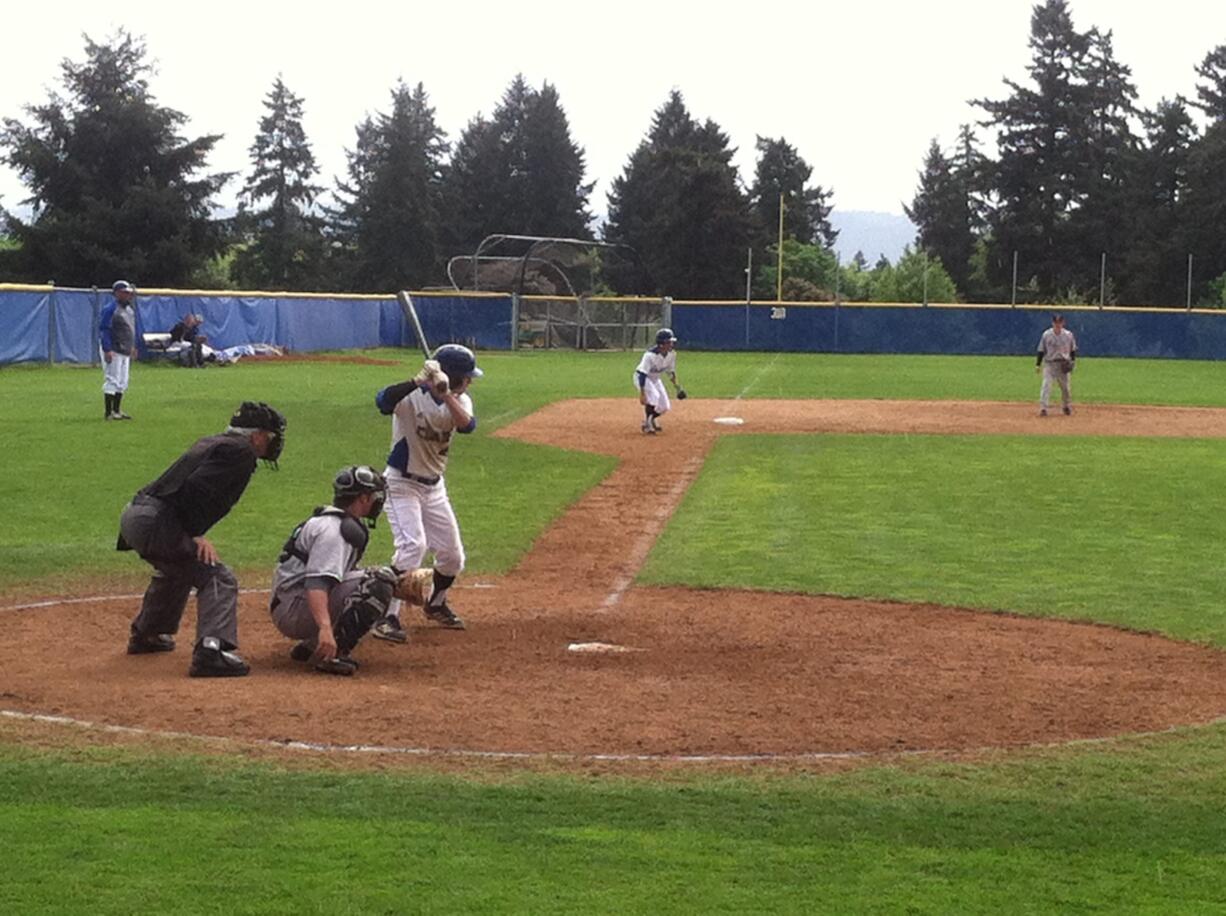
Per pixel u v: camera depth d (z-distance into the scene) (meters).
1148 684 8.60
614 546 13.70
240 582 11.57
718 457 20.92
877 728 7.46
